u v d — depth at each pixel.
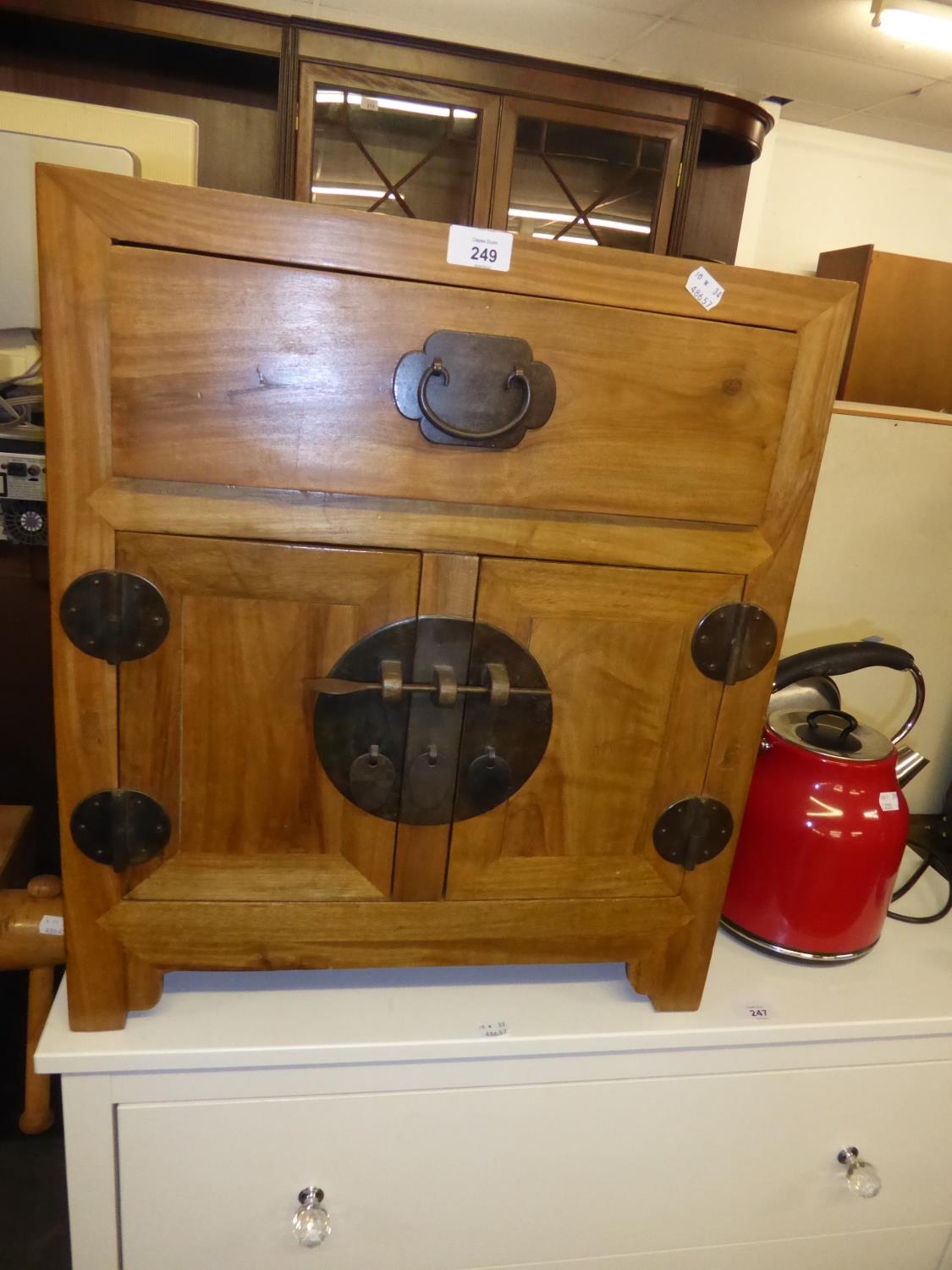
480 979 0.80
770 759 0.86
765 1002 0.81
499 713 0.67
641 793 0.72
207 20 1.60
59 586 0.59
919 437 1.04
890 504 1.06
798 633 1.09
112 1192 0.72
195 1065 0.68
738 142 2.00
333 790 0.67
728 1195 0.85
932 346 2.34
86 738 0.62
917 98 2.32
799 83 2.29
